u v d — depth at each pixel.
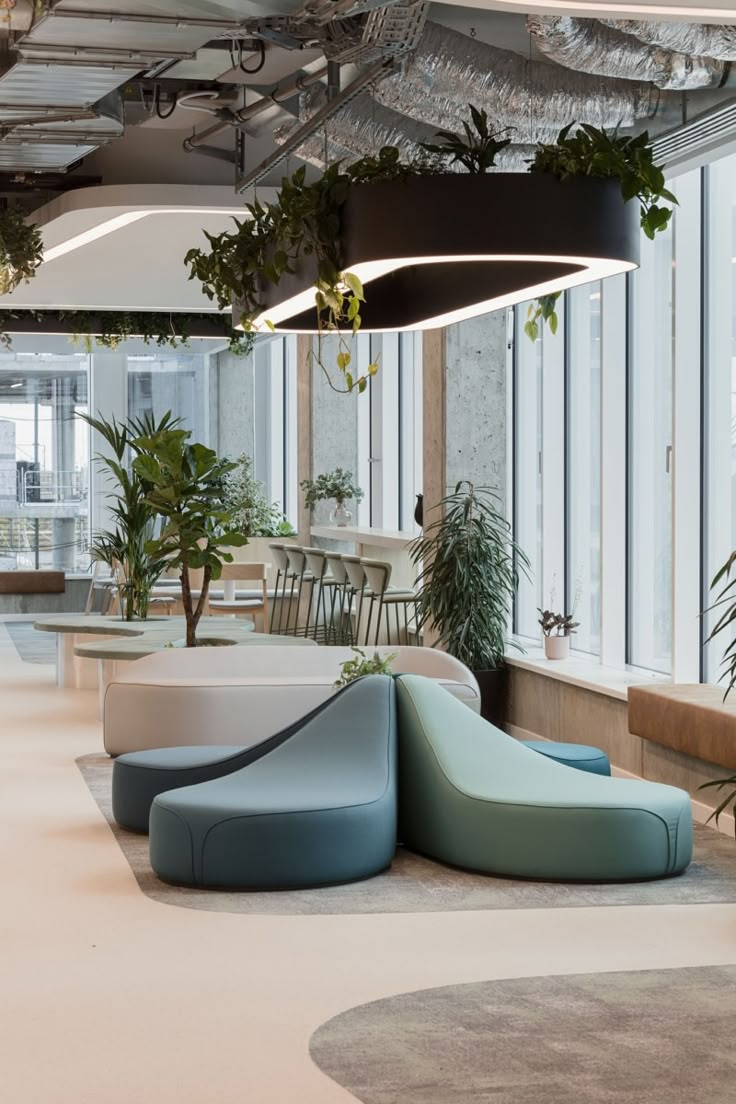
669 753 7.09
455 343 9.63
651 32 5.30
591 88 6.61
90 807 6.93
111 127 8.11
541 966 4.45
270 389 19.73
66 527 20.36
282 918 5.01
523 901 5.26
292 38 6.39
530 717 8.94
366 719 6.02
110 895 5.30
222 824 5.36
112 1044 3.75
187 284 12.94
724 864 5.87
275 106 8.54
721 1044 3.75
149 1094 3.41
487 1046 3.73
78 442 20.41
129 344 19.16
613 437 8.53
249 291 7.14
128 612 10.85
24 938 4.73
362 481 15.06
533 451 9.98
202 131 9.75
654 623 8.40
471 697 7.64
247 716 7.57
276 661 8.12
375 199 5.57
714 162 7.51
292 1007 4.04
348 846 5.48
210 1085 3.46
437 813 5.83
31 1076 3.52
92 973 4.36
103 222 10.23
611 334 8.49
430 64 6.54
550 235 5.43
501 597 9.20
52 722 9.59
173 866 5.43
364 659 6.59
